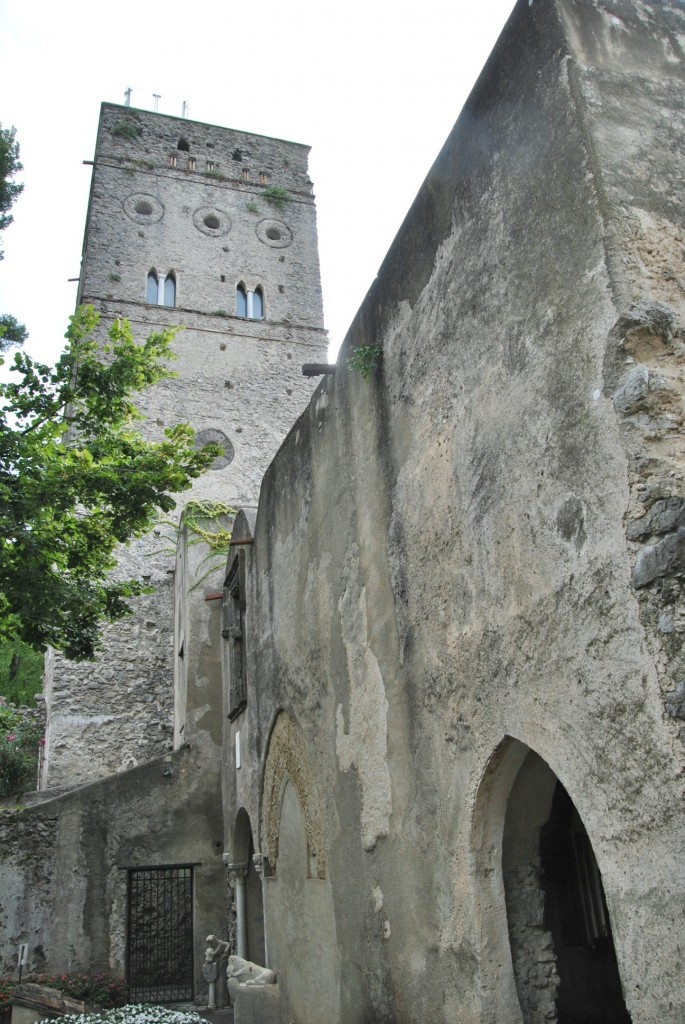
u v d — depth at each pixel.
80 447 10.84
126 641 19.42
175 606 18.31
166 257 26.48
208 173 28.41
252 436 24.05
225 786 13.03
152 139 28.52
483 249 5.17
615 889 3.62
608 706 3.73
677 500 3.55
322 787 7.58
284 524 9.34
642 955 3.43
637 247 4.00
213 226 27.67
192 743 13.59
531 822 5.07
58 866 12.30
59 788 15.38
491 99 5.19
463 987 4.86
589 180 4.15
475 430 5.11
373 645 6.54
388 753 6.14
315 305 27.09
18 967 11.58
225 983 11.73
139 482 10.23
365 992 6.31
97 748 18.33
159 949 12.56
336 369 7.81
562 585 4.13
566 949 7.03
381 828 6.19
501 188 5.00
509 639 4.59
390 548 6.31
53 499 9.76
